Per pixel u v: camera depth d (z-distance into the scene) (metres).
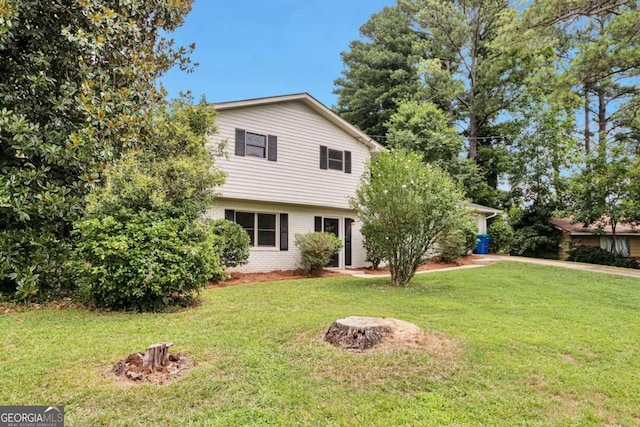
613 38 13.86
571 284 10.47
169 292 6.64
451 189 9.64
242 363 3.99
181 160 7.77
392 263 9.84
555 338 5.14
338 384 3.57
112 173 6.76
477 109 25.94
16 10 6.29
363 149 15.73
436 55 27.86
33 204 6.54
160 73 9.77
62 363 3.91
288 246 13.52
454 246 15.35
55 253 7.13
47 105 7.38
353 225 15.59
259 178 12.57
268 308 6.67
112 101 7.42
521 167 22.92
